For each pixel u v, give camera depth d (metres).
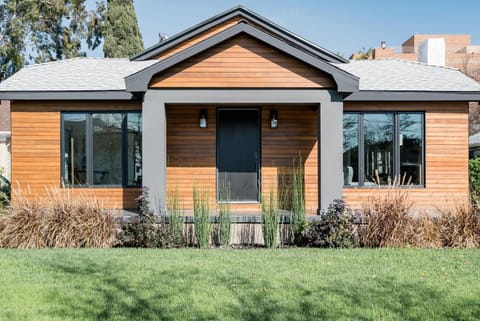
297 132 10.67
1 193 9.75
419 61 14.43
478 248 7.59
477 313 4.28
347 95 8.95
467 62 33.03
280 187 10.60
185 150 10.66
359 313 4.27
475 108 22.80
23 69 11.65
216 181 10.65
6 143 17.80
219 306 4.45
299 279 5.45
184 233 8.27
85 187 10.17
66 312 4.28
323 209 8.80
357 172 10.27
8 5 25.23
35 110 10.12
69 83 10.25
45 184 10.12
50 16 26.45
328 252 7.23
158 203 8.72
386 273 5.75
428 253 7.07
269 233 7.96
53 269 5.95
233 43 8.83
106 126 10.23
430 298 4.72
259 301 4.61
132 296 4.76
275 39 8.66
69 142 10.20
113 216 8.16
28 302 4.55
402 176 10.28
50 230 7.80
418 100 9.92
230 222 8.16
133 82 8.60
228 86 8.82
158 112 8.80
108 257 6.75
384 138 10.30
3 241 7.77
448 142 10.24
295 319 4.11
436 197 10.18
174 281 5.34
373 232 7.79
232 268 6.02
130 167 10.23
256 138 10.74
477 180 11.87
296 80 8.83
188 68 8.81
